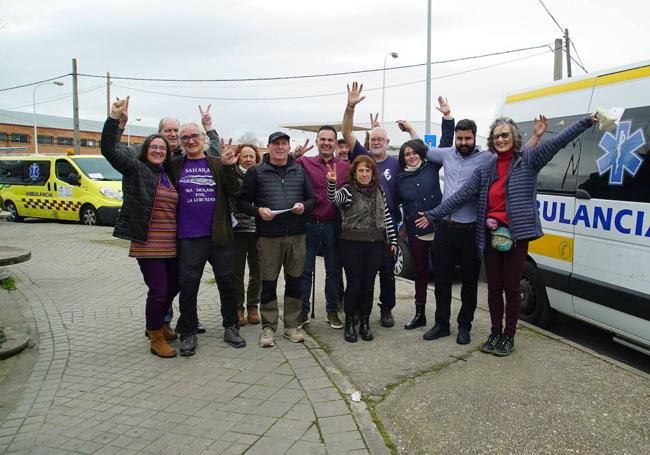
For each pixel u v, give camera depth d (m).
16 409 3.45
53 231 12.43
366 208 4.54
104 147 3.97
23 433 3.14
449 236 4.55
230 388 3.72
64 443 3.03
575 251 4.65
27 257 5.95
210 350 4.48
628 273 4.11
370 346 4.61
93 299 6.19
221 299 4.59
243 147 5.33
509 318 4.34
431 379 3.91
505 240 4.09
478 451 2.99
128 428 3.19
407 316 5.58
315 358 4.27
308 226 5.03
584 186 4.57
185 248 4.32
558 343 4.65
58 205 14.43
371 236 4.57
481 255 4.38
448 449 3.01
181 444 3.01
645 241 3.96
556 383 3.84
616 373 4.01
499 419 3.33
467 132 4.51
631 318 4.11
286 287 4.62
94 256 9.03
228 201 4.45
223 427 3.19
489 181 4.23
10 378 4.00
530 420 3.31
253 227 5.09
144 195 4.16
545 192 5.01
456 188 4.59
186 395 3.62
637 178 4.06
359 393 3.65
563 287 4.79
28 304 5.95
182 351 4.34
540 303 5.23
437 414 3.39
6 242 10.54
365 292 4.71
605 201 4.34
